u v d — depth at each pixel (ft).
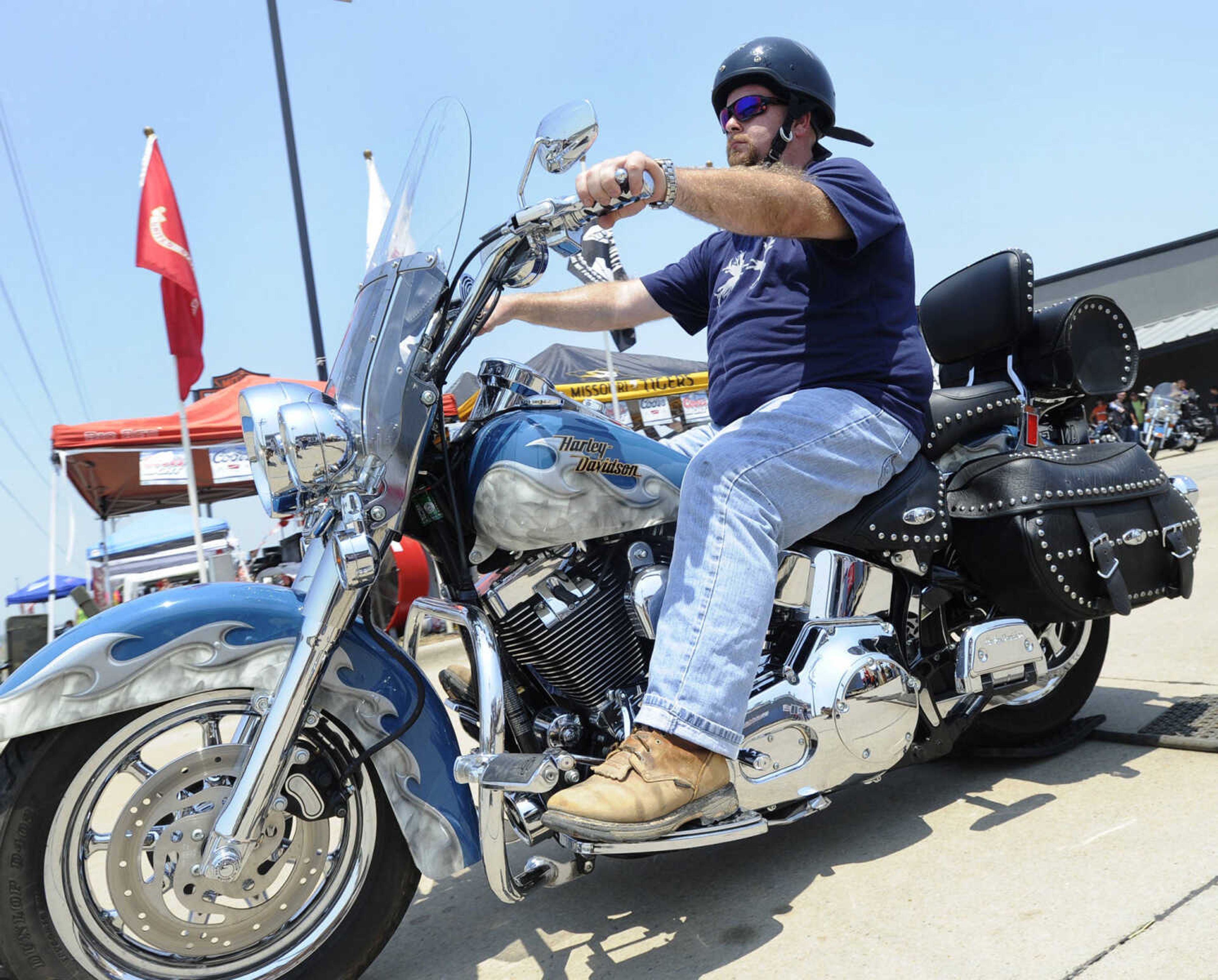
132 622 4.54
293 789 4.81
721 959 4.83
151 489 28.02
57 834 4.35
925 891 5.28
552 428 5.12
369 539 4.54
